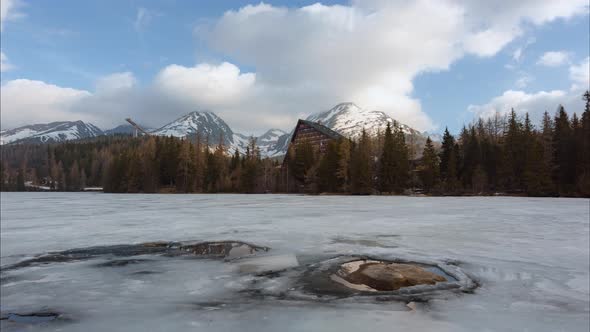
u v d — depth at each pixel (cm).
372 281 654
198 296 595
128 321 488
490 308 526
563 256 880
